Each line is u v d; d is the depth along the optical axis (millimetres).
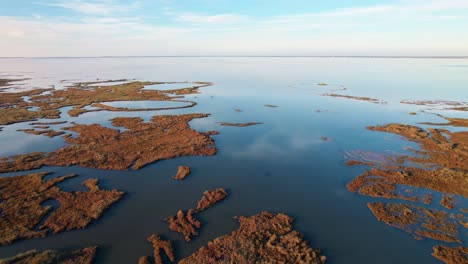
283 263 22000
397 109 74875
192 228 26656
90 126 58250
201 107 78438
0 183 34312
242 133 55000
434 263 22438
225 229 26641
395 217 27984
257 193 33125
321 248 24172
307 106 79375
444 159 40531
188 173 37875
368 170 38500
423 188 33156
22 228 26203
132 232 26234
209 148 46438
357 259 22953
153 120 64062
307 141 50312
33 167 38938
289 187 34500
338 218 28328
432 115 67750
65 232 26094
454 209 28969
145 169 39094
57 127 58438
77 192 32750
